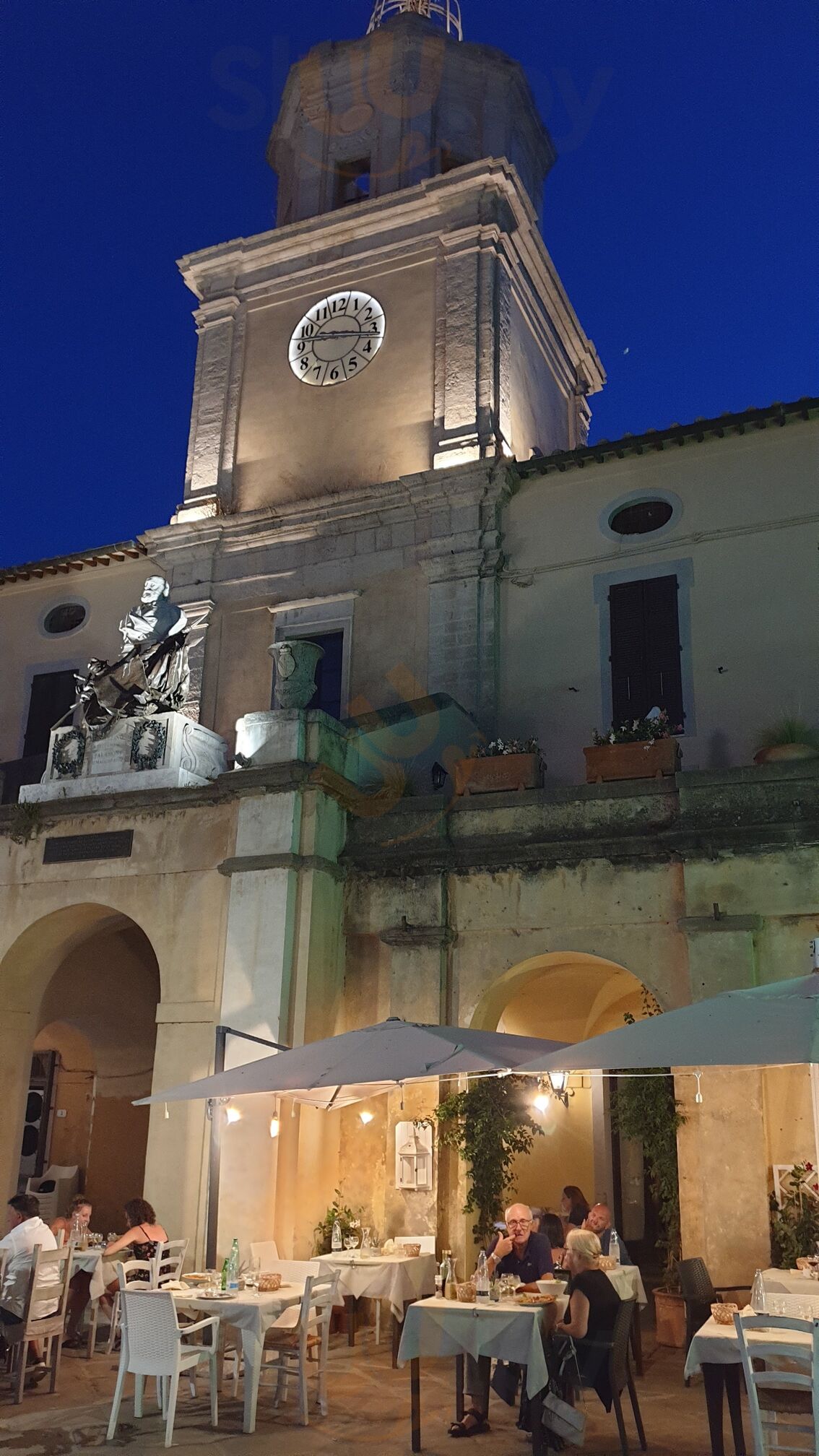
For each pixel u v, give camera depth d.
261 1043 12.05
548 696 16.88
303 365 20.55
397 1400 9.67
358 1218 13.16
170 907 14.17
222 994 13.36
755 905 12.16
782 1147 11.70
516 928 13.19
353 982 13.77
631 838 12.80
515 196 20.03
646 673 16.47
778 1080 11.92
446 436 18.75
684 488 16.98
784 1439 7.99
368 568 18.48
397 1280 10.88
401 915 13.68
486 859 13.43
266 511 19.22
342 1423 8.99
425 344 19.59
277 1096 12.43
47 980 15.66
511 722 16.95
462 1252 12.40
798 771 12.34
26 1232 10.23
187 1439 8.59
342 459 19.62
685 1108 12.12
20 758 20.00
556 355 22.81
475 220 19.80
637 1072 12.22
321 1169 13.12
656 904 12.68
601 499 17.44
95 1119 19.55
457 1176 12.72
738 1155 11.54
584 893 13.01
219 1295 9.34
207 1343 11.29
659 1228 18.31
